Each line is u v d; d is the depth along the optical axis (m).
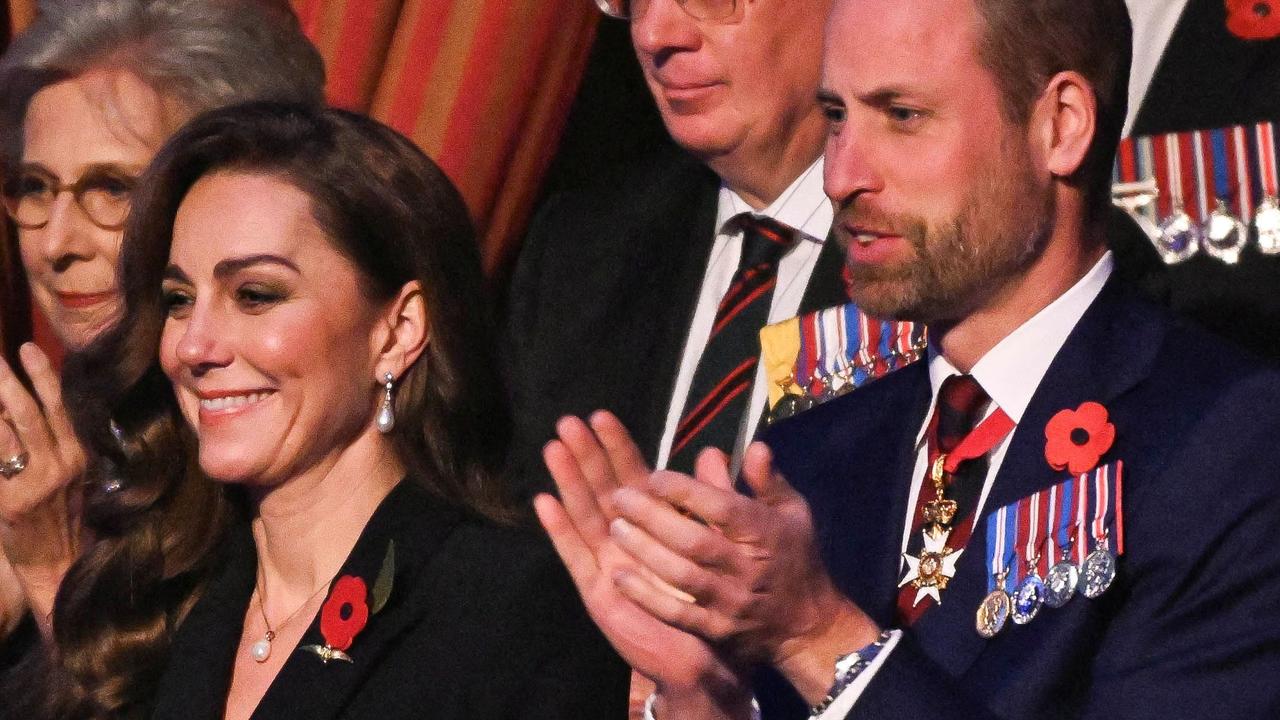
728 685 9.52
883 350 12.00
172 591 11.30
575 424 9.33
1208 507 9.62
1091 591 9.64
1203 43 12.97
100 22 13.28
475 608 10.41
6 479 12.09
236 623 10.84
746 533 8.74
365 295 10.66
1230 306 12.54
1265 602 9.52
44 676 11.59
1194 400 9.87
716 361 13.20
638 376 13.69
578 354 13.88
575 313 14.03
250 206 10.56
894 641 9.24
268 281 10.48
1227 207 12.65
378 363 10.77
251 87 13.42
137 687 11.10
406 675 10.34
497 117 15.65
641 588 8.97
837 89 10.12
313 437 10.61
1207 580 9.59
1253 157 12.65
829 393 12.02
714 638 9.05
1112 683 9.54
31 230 13.45
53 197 13.29
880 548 10.36
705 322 13.65
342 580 10.48
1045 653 9.63
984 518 10.05
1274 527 9.55
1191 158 12.75
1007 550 9.90
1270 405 9.77
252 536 11.13
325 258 10.56
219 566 11.30
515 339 14.20
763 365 13.08
